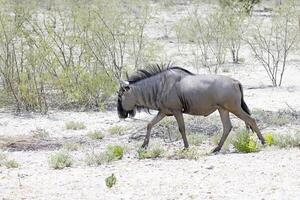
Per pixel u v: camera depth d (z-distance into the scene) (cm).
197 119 5288
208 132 4850
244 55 9138
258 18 11175
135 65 6775
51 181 3378
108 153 3950
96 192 3061
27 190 3178
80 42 6588
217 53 8700
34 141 4756
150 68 4200
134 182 3234
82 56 7081
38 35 6619
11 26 6438
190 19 10044
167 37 10238
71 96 6162
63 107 6156
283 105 6091
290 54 9056
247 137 4022
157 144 4256
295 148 3978
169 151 4191
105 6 7088
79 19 6700
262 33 9844
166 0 12756
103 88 6162
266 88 7125
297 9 9269
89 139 4797
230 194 2909
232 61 8838
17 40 6656
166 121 5162
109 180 3108
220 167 3488
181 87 4047
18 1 6838
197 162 3681
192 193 2953
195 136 4528
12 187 3256
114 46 6769
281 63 8675
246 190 2972
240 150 3966
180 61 8606
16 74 6281
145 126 5112
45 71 6369
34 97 6038
